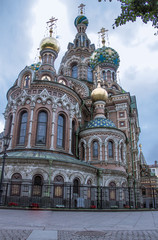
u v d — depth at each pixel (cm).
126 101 4697
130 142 4850
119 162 3691
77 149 3953
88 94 5359
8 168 2752
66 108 3697
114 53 5788
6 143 2442
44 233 877
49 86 3606
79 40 6600
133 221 1384
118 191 3522
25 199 2600
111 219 1485
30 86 3547
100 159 3656
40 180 2773
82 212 2108
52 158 2886
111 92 5425
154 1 927
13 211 1902
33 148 3222
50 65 4566
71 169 2986
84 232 927
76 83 5481
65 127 3644
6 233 855
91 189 3281
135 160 5141
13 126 3453
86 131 3888
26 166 2767
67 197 2805
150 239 808
